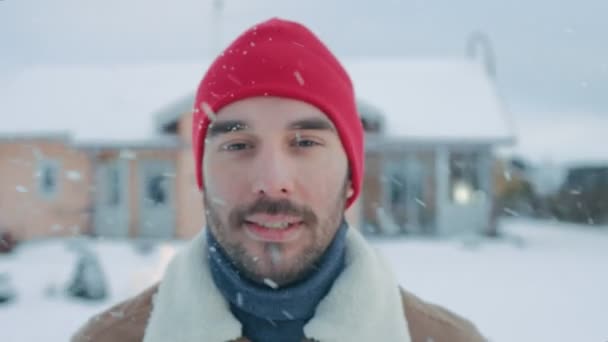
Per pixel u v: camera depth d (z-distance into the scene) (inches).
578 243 708.7
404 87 800.9
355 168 54.9
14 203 715.4
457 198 718.5
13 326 300.0
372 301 50.9
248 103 48.5
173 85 807.1
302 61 51.5
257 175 46.1
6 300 359.3
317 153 48.2
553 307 343.3
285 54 51.1
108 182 710.5
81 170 727.1
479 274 466.6
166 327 51.1
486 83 796.6
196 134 55.3
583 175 1070.4
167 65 866.1
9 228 709.3
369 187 721.0
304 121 48.4
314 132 48.6
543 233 866.8
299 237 46.8
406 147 698.2
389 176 720.3
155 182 696.4
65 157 729.0
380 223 714.8
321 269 49.1
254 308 48.8
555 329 292.5
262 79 49.4
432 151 717.3
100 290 371.9
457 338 55.9
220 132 48.4
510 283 427.2
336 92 52.5
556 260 556.7
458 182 718.5
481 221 713.6
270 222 46.0
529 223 1087.0
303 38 54.6
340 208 49.7
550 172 1231.5
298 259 47.2
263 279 47.7
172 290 52.9
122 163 697.0
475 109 738.2
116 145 678.5
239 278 48.4
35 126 722.8
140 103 757.3
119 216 699.4
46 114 743.7
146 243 594.2
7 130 718.5
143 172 697.0
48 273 473.1
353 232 54.9
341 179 49.9
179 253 56.3
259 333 50.1
